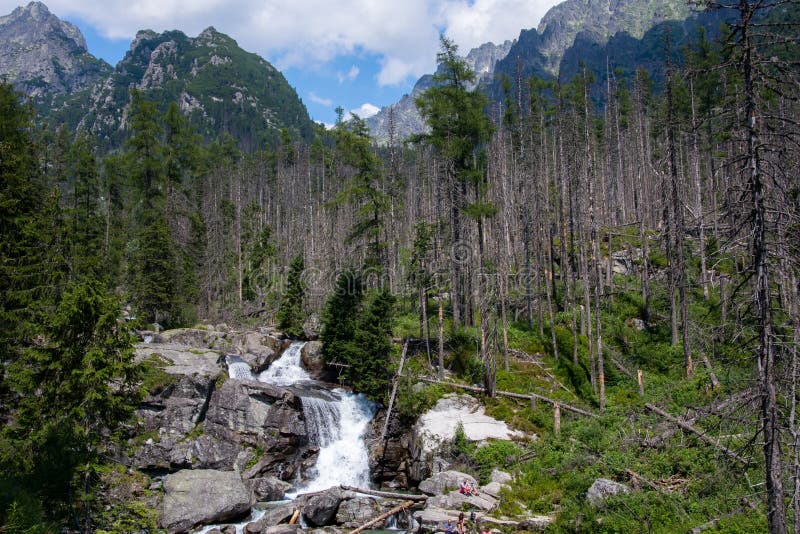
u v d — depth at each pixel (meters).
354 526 24.45
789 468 12.77
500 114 49.88
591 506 19.16
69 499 17.28
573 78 53.44
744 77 12.19
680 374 31.86
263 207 85.81
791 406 11.80
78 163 50.91
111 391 19.34
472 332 37.50
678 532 16.72
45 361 18.36
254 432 29.81
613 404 30.11
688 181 48.44
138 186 49.09
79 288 18.75
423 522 21.50
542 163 50.53
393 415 31.69
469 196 35.44
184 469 27.44
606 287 44.75
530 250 49.91
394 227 52.53
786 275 12.07
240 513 24.88
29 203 24.78
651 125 59.88
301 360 40.56
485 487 23.75
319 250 63.97
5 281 22.12
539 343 37.69
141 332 39.25
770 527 11.58
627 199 64.06
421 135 34.34
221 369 32.69
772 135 12.00
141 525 22.33
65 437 17.12
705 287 39.94
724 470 17.44
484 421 29.28
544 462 24.45
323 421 31.66
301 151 98.00
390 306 35.22
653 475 20.44
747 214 12.34
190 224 59.97
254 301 59.38
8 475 16.64
